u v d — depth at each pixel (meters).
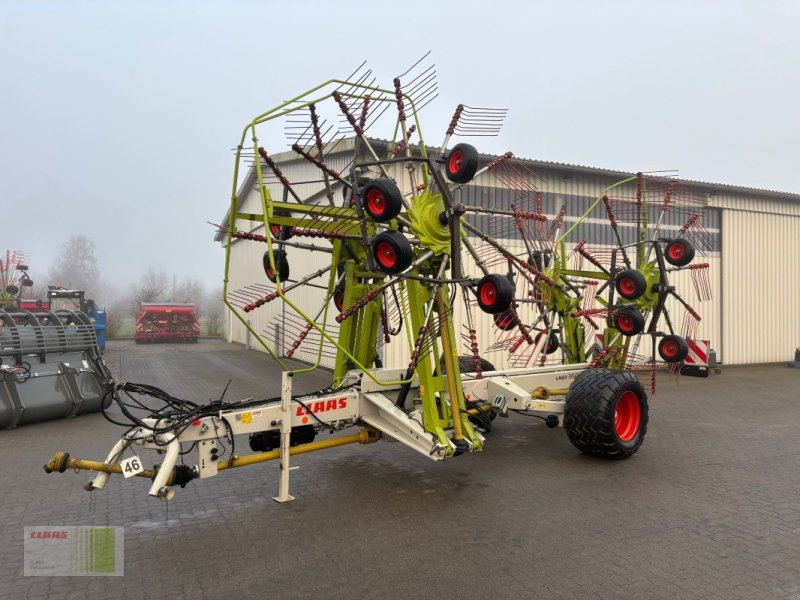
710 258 15.60
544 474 5.78
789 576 3.63
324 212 5.02
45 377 8.34
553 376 7.16
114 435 7.51
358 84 5.24
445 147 5.41
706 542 4.14
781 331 16.78
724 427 8.00
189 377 13.34
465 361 7.68
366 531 4.34
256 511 4.76
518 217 6.13
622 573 3.67
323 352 5.96
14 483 5.51
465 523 4.50
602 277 7.93
